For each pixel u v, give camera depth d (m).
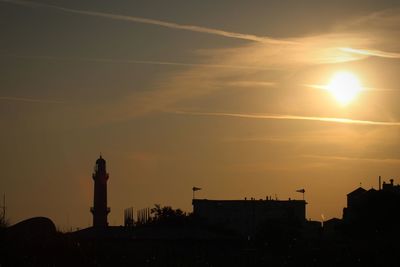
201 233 161.62
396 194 187.88
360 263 108.19
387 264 106.69
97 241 130.88
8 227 108.06
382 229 173.00
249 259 116.75
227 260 117.12
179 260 114.00
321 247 124.69
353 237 169.12
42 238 106.12
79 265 104.88
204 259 116.69
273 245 161.00
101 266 107.06
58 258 103.62
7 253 97.81
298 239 163.25
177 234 158.62
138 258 114.69
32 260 99.81
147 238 153.00
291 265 110.81
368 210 182.38
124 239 150.62
